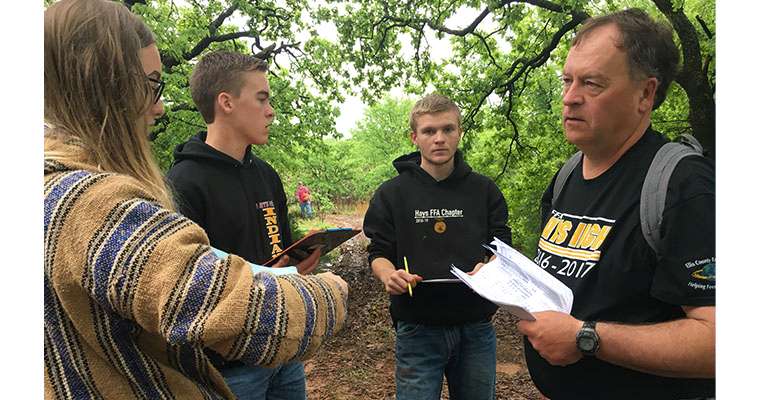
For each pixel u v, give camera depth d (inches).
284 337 32.0
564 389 54.3
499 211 96.8
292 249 58.8
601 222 52.2
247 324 30.5
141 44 41.4
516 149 386.0
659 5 231.8
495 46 374.3
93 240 29.6
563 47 343.9
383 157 928.3
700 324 42.4
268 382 72.7
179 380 35.4
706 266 42.8
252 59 76.9
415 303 88.9
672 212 44.6
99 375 32.6
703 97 232.1
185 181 68.8
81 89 34.2
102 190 30.9
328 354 217.9
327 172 596.4
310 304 34.9
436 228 92.9
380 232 96.9
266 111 77.7
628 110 51.1
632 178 51.0
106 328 31.9
